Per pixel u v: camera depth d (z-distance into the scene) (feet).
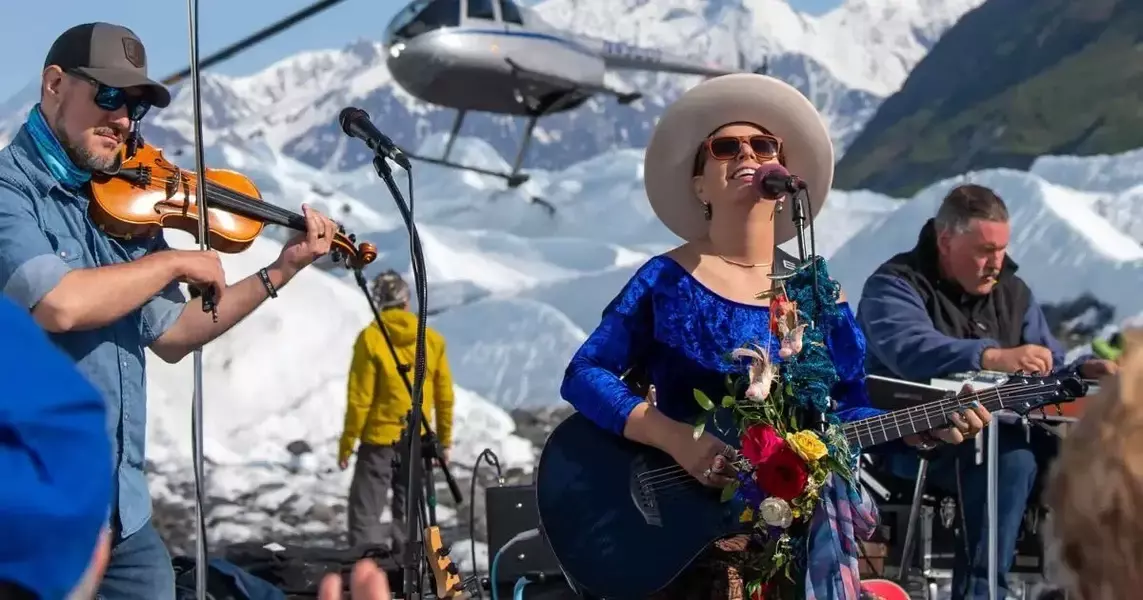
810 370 11.88
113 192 13.34
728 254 13.05
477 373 51.52
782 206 13.07
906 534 18.20
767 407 11.84
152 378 47.85
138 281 11.82
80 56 12.23
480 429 48.21
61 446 3.04
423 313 12.51
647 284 13.12
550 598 17.71
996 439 16.70
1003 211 18.67
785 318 12.09
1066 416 17.28
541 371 51.08
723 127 13.52
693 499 12.88
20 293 11.56
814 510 11.84
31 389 3.02
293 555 20.17
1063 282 43.50
